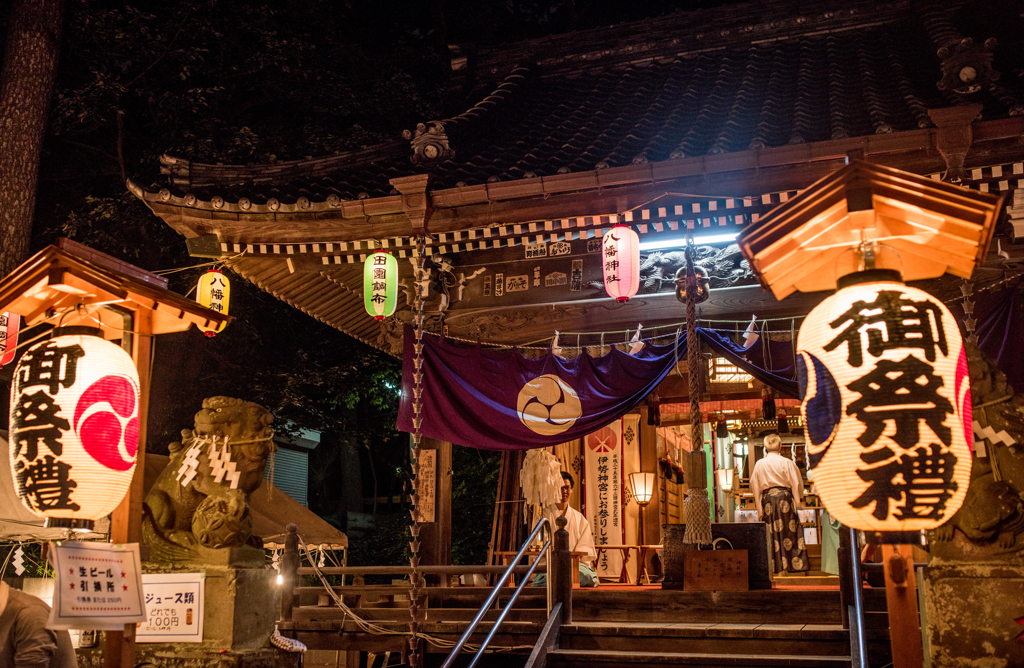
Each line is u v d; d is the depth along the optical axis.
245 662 6.59
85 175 16.44
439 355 10.21
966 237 4.21
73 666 5.72
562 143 10.85
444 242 9.47
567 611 7.84
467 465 21.81
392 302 9.55
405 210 9.15
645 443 12.43
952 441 3.95
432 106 19.64
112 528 5.59
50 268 5.47
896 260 4.46
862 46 12.17
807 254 4.49
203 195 9.76
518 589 8.27
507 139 11.36
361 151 10.65
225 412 7.08
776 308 9.89
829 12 12.84
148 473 12.23
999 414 5.38
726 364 12.30
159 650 6.73
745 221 8.79
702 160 8.41
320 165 10.33
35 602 5.59
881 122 8.70
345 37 18.70
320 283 10.99
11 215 13.89
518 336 10.97
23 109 14.24
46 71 14.59
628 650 7.43
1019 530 5.23
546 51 14.23
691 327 8.67
